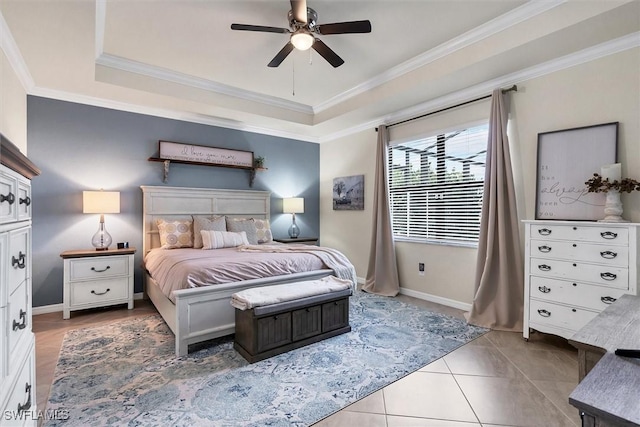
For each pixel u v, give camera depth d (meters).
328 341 2.68
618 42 2.44
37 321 3.14
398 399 1.87
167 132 4.23
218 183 4.71
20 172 1.23
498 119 3.11
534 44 2.50
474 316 3.16
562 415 1.73
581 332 1.26
